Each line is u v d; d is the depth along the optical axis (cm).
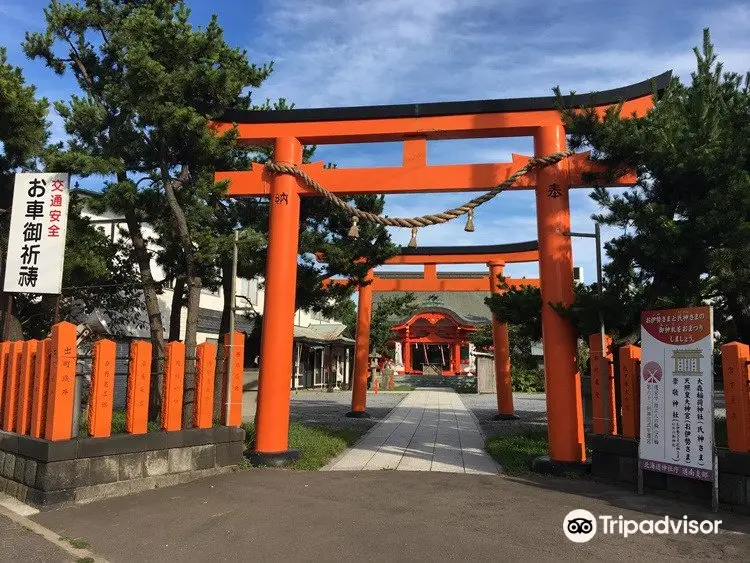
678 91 834
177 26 898
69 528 554
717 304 1083
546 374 868
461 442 1151
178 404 758
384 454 998
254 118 955
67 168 865
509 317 1026
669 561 484
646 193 789
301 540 525
